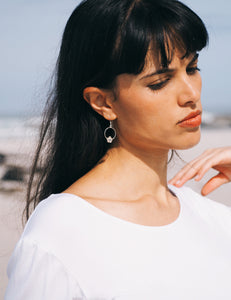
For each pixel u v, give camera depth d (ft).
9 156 25.09
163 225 5.26
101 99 4.95
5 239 18.19
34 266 4.36
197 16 4.72
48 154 5.74
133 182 5.26
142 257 4.79
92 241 4.62
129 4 4.56
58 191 5.71
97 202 4.94
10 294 4.41
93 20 4.70
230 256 5.47
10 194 22.82
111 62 4.63
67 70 5.14
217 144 56.90
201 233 5.53
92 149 5.31
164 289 4.71
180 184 6.09
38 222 4.58
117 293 4.50
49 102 5.73
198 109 4.77
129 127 4.94
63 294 4.33
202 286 4.98
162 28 4.51
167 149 5.38
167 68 4.60
